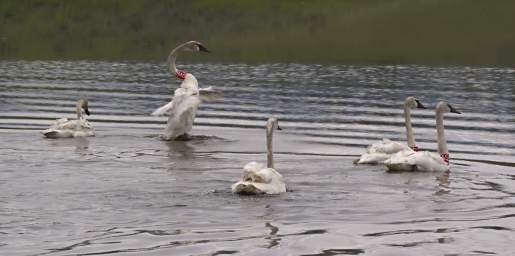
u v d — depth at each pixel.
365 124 29.38
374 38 62.72
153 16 76.31
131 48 65.12
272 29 69.81
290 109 32.81
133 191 17.86
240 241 14.30
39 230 14.79
